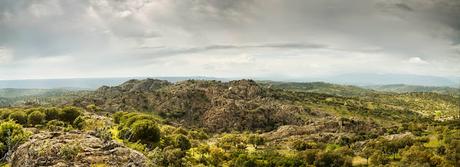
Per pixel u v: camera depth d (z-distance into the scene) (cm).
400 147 15525
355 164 14125
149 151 10919
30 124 14225
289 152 16638
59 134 7300
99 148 6675
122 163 6438
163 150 11244
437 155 13925
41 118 14538
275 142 19425
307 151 14925
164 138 13438
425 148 14888
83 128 14400
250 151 15750
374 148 15662
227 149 15638
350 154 15438
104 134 7275
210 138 19675
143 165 6638
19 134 9562
